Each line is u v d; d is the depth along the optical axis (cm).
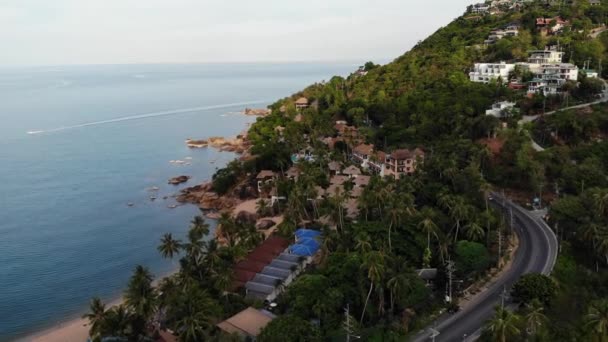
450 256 10250
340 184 16112
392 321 8631
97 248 14838
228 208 17575
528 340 7719
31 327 10762
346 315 8125
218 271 10250
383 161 16950
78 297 12044
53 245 15075
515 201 13775
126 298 9319
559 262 10406
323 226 12606
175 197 19488
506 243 11250
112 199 19350
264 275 10944
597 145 14700
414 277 9069
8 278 13000
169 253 11600
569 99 18000
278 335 7569
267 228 14612
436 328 8500
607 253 9956
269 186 17550
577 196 12444
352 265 9444
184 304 8488
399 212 10806
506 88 19238
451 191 12812
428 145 17075
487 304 9112
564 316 8719
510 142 15300
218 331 8719
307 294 8938
